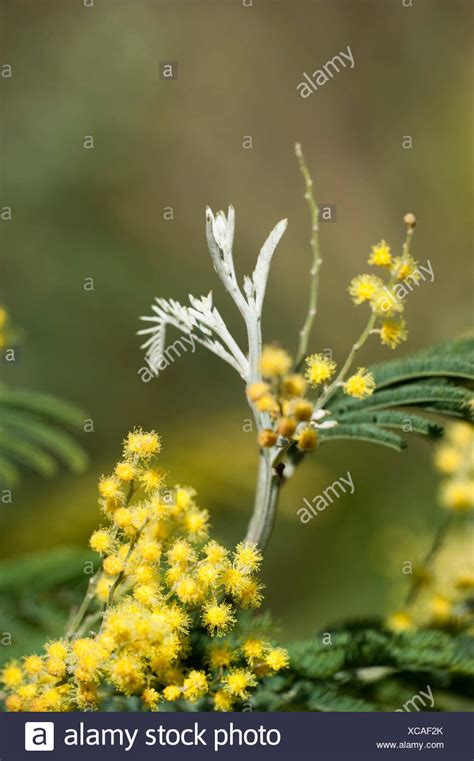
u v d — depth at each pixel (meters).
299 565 4.42
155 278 8.05
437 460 2.61
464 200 10.20
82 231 8.41
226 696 1.51
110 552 1.49
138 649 1.42
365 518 4.57
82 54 10.09
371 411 1.78
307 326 1.78
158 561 1.45
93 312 7.16
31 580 2.28
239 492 3.65
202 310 1.59
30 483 3.77
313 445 1.44
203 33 10.74
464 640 1.99
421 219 10.27
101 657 1.41
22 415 2.70
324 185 10.46
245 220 9.98
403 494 4.90
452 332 8.45
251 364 1.57
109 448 5.74
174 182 9.90
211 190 9.95
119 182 9.42
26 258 7.61
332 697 1.83
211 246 1.58
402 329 1.54
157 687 1.53
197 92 10.52
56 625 2.22
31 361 6.53
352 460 5.05
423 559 2.53
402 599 2.95
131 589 1.64
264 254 1.59
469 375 1.75
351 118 10.92
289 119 10.72
